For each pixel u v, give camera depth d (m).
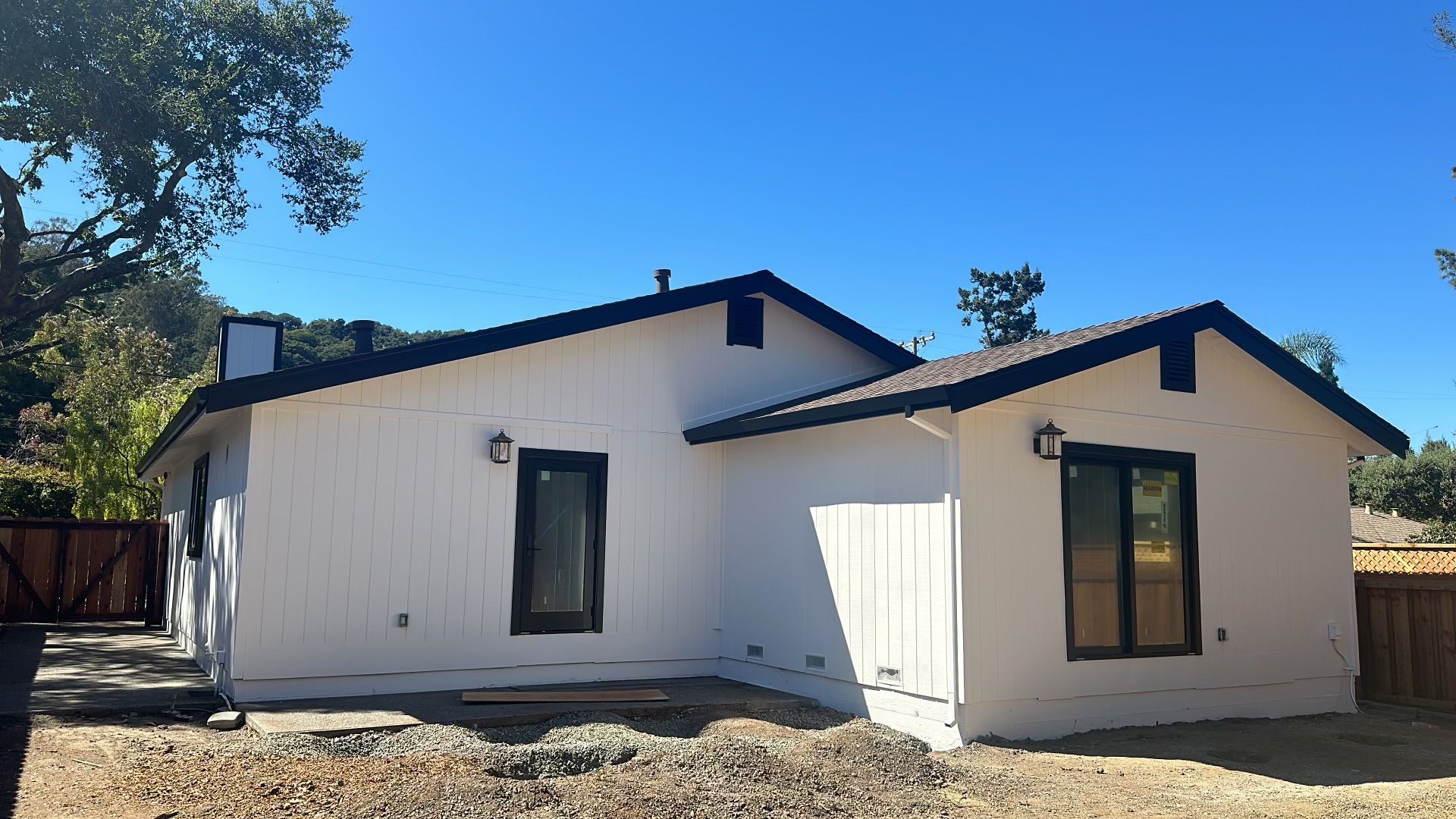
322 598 8.33
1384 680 10.41
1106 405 8.72
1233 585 9.34
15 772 5.30
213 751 6.04
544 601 9.46
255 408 8.16
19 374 40.19
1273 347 9.45
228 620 8.44
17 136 16.55
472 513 9.12
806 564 9.31
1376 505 28.53
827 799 5.62
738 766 6.09
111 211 19.14
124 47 15.88
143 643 12.79
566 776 5.93
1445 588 9.88
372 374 8.46
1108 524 8.66
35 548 15.41
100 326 32.62
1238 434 9.63
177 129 17.31
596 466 9.88
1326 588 10.07
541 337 9.41
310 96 20.89
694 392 10.58
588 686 9.31
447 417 9.06
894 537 8.30
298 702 7.93
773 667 9.59
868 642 8.48
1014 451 8.10
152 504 22.53
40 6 14.10
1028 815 5.50
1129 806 5.74
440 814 4.77
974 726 7.57
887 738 7.30
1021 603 7.95
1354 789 6.29
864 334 11.73
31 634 13.80
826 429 9.23
